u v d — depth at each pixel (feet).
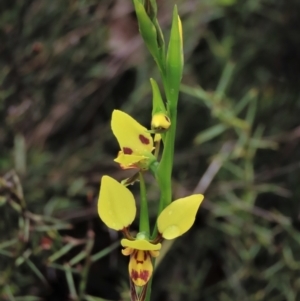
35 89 1.50
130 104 1.53
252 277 1.40
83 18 1.50
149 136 0.83
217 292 1.43
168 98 0.82
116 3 1.62
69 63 1.53
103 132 1.56
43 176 1.48
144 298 0.82
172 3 1.62
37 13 1.50
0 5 1.48
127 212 0.82
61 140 1.61
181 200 0.81
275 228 1.39
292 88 1.61
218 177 1.48
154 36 0.82
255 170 1.53
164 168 0.82
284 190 1.43
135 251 0.81
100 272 1.46
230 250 1.43
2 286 1.15
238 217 1.35
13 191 1.12
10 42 1.47
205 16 1.58
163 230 0.82
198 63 1.69
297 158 1.52
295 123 1.58
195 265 1.47
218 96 1.30
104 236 1.44
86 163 1.50
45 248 1.14
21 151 1.39
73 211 1.42
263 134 1.57
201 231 1.48
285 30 1.63
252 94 1.35
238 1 1.58
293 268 1.31
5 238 1.28
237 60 1.60
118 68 1.58
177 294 1.42
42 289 1.34
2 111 1.45
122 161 0.82
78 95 1.56
